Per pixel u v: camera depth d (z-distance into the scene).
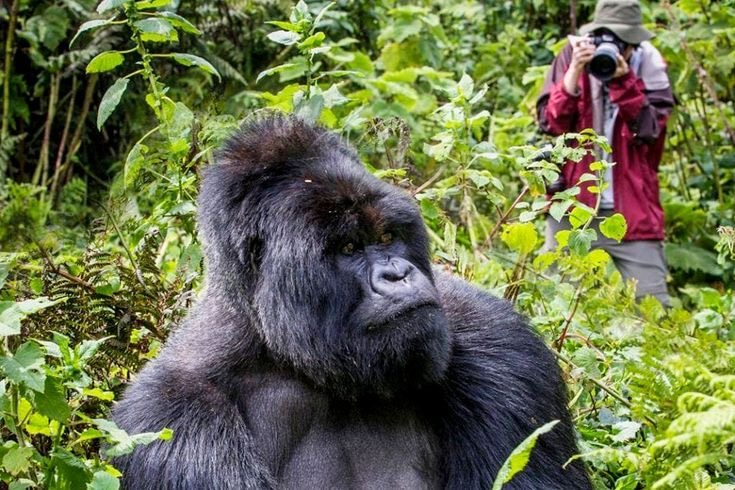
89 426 4.04
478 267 5.46
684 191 9.27
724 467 3.88
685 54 8.80
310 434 3.40
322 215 3.18
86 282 4.60
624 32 7.07
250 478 3.21
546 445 3.42
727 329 5.16
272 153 3.33
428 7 11.64
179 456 3.20
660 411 3.07
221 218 3.40
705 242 8.54
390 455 3.37
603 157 7.05
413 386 3.29
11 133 9.73
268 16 9.62
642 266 7.10
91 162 9.81
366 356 3.18
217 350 3.46
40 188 6.80
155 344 4.63
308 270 3.19
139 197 6.41
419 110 9.02
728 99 9.41
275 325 3.28
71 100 9.44
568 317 4.88
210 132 5.01
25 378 2.87
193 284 5.02
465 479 3.41
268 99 5.36
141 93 9.30
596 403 4.43
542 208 4.93
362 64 9.10
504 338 3.55
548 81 7.41
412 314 3.13
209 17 9.41
